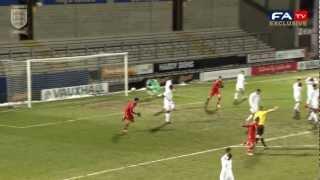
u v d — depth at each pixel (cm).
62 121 10112
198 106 11444
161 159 7794
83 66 13362
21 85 11894
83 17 15450
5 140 8781
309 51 18138
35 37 14612
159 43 16175
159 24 17012
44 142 8662
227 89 13662
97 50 14825
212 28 17925
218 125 9825
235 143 8675
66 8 15100
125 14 16275
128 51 15312
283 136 9125
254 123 8088
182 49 16338
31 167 7400
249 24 18462
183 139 8894
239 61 16362
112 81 13312
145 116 10475
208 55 16425
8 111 11031
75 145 8488
